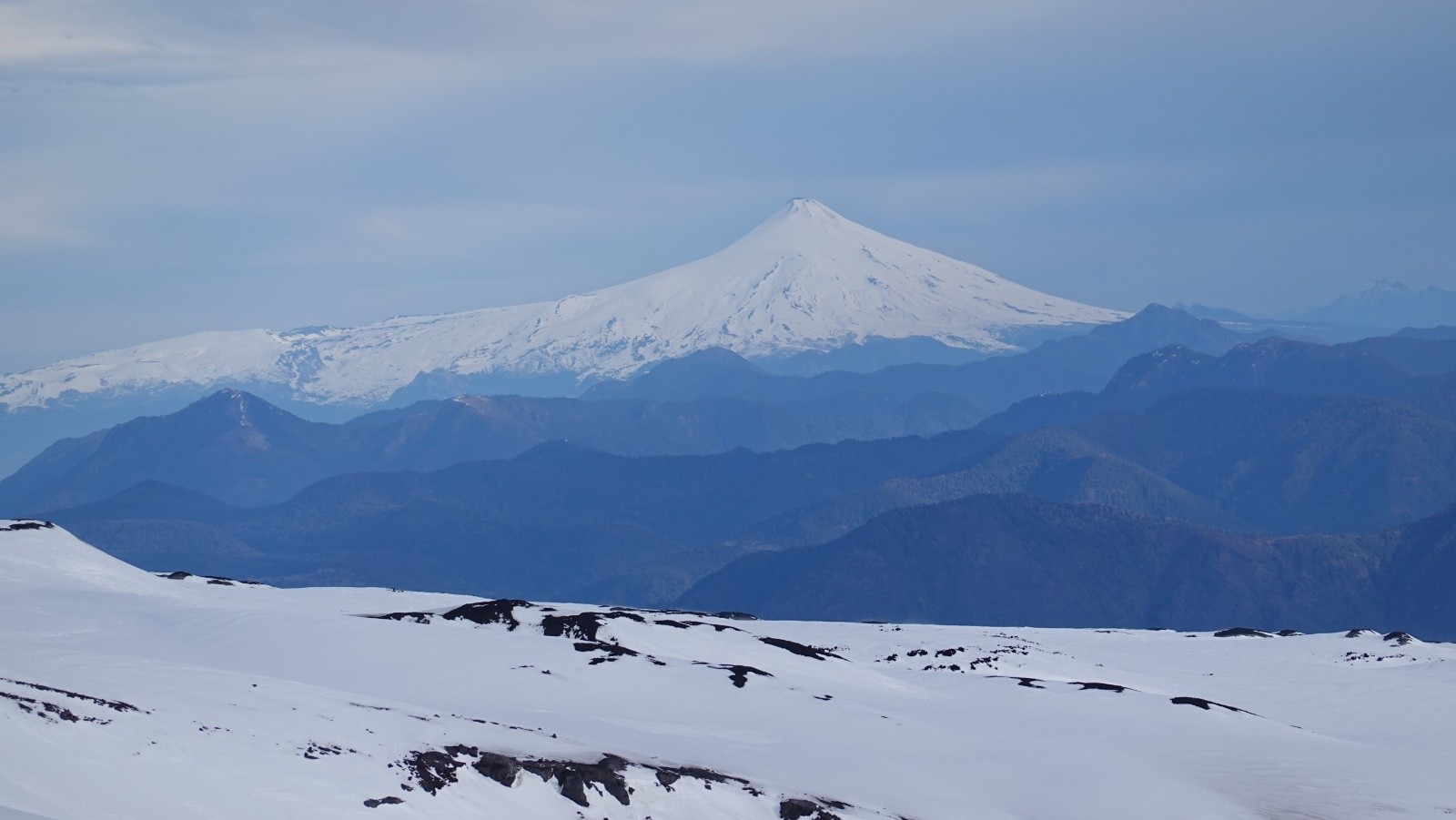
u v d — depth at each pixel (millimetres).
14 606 109938
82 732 59594
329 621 110500
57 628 104250
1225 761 98438
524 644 107812
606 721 90938
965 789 87500
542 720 88750
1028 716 110062
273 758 63406
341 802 61562
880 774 87938
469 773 68188
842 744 93875
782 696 102562
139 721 62781
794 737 94000
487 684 96375
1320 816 86500
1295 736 111062
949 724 105250
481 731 76250
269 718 69000
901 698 114812
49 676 71000
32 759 56156
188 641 103562
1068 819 83438
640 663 105250
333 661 99375
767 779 81375
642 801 71688
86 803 54688
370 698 82125
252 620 109250
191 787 58781
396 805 62938
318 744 66562
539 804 68250
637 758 79062
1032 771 92250
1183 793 89062
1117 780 90438
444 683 95750
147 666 80312
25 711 59031
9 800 52500
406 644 104625
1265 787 92000
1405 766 100812
